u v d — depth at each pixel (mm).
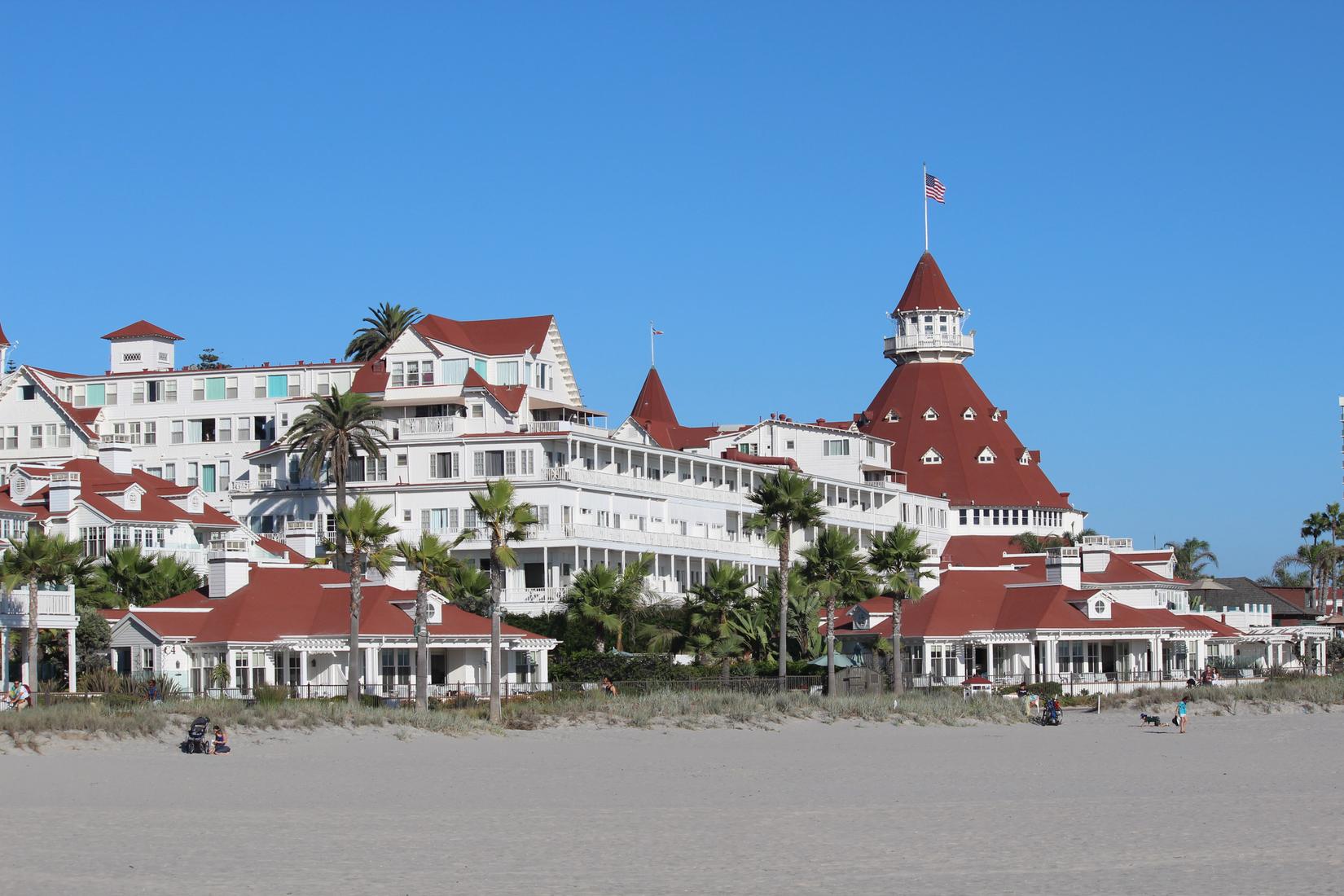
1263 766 84125
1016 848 55594
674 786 73188
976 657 153750
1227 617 187875
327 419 155375
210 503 194875
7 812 62000
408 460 168125
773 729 103625
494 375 177375
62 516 148375
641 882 49344
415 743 90375
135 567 135750
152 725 87250
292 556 154000
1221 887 48562
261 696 109688
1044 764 84250
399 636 119625
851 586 130750
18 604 110562
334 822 60844
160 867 51188
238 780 73312
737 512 192000
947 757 87938
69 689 114125
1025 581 158750
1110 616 152000
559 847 55438
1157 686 149250
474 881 49250
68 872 50000
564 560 161000
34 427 196875
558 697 114562
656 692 115500
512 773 77875
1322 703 130875
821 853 54500
